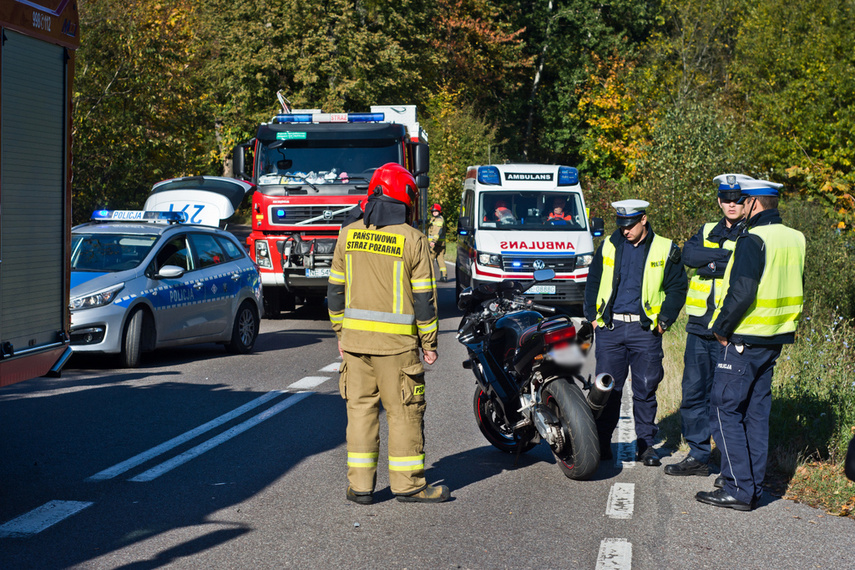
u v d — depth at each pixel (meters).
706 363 5.96
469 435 7.21
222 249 11.95
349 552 4.47
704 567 4.29
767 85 22.48
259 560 4.34
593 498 5.46
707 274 5.86
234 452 6.47
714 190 19.42
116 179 23.33
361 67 32.69
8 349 5.15
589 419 5.67
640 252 6.30
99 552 4.41
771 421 6.87
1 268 5.06
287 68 32.91
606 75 49.38
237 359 11.20
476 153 39.34
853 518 5.08
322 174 14.50
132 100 22.61
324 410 7.97
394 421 5.30
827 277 11.11
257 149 14.69
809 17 21.91
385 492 5.56
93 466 6.04
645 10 52.22
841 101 20.58
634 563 4.33
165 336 10.48
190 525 4.86
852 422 6.86
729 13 33.16
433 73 40.47
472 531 4.80
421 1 36.91
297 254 14.35
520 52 49.28
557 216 15.79
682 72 34.03
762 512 5.18
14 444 6.62
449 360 11.40
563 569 4.25
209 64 33.28
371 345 5.18
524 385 6.05
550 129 52.62
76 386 9.01
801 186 18.59
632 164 33.69
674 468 6.02
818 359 8.79
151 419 7.53
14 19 5.12
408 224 5.32
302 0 31.84
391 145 14.68
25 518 4.93
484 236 15.36
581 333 5.88
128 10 22.02
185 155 25.95
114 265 10.42
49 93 5.57
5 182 5.09
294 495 5.44
